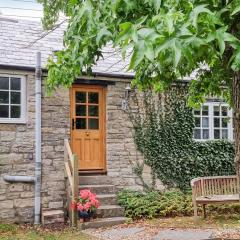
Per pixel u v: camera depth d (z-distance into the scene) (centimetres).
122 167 1102
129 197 1052
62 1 1006
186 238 778
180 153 1172
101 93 1105
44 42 1110
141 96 1134
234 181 1068
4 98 988
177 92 1175
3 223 951
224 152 1236
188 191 1160
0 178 963
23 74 1001
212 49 276
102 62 1098
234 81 379
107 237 814
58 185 1016
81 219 920
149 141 1134
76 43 470
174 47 238
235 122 384
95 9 401
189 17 251
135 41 242
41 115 1008
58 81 588
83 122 1086
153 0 296
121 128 1107
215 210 1100
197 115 1227
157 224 939
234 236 787
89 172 1079
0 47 1034
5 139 975
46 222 951
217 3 297
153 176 1135
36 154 989
